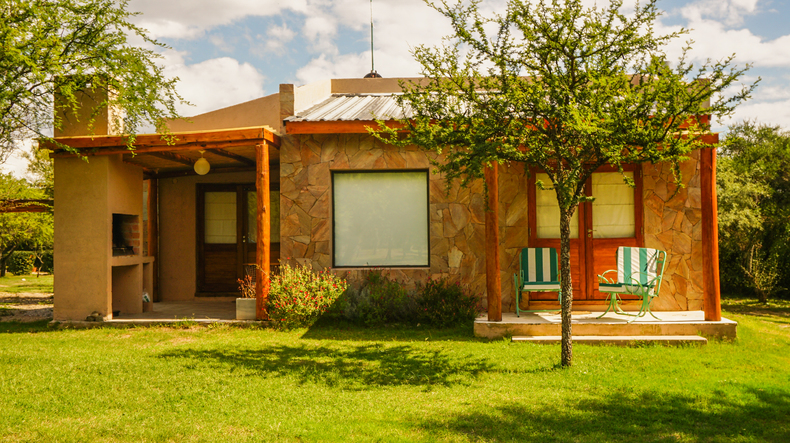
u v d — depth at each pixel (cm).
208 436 386
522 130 559
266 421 418
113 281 1004
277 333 800
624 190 886
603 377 544
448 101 613
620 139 512
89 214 906
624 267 798
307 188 919
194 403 466
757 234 1363
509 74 573
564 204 527
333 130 872
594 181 890
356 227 934
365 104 1065
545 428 402
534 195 898
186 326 855
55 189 915
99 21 722
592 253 884
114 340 768
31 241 1841
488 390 507
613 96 535
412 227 928
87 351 682
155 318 905
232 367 590
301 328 827
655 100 524
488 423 413
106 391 500
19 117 738
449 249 901
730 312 1082
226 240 1248
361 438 382
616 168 880
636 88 534
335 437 384
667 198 871
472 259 897
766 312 1088
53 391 500
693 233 866
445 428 403
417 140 564
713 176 748
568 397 480
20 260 2484
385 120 860
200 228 1241
